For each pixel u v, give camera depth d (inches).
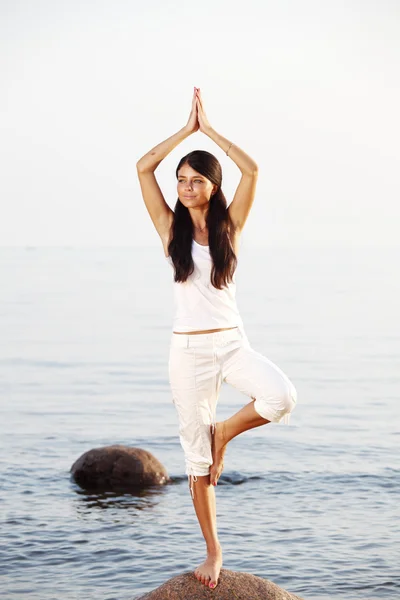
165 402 783.1
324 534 389.7
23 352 1177.4
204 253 227.0
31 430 646.5
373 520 410.6
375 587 327.6
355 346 1241.4
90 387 877.8
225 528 398.6
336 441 599.2
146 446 591.2
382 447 578.9
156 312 1791.3
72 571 345.4
